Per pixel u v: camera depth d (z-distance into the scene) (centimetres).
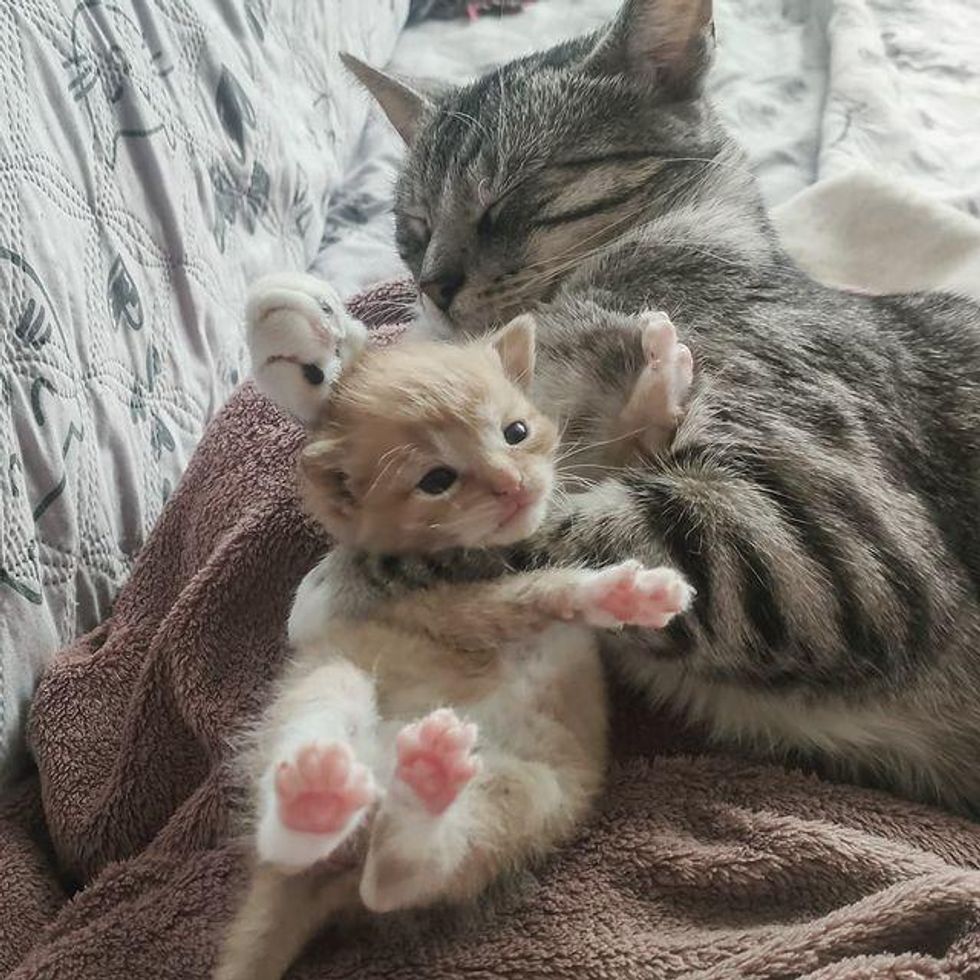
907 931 22
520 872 25
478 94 37
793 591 26
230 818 28
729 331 31
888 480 28
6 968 28
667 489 28
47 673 33
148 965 26
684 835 26
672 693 30
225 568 32
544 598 26
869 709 28
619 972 23
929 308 35
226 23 46
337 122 54
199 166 41
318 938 25
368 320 42
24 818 32
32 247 32
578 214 34
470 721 24
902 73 59
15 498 30
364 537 26
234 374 43
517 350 28
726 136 37
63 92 35
